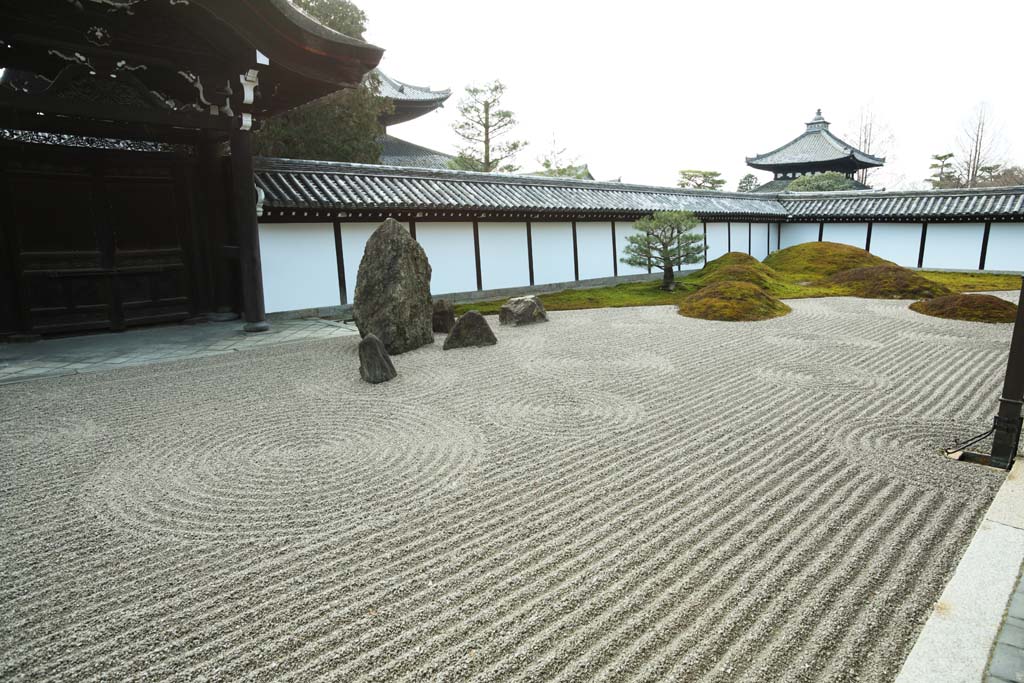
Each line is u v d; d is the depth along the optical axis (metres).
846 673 2.52
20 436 5.72
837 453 4.98
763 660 2.61
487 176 16.67
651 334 10.67
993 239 19.80
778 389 6.99
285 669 2.62
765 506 4.05
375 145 20.84
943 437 5.32
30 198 10.05
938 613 2.73
